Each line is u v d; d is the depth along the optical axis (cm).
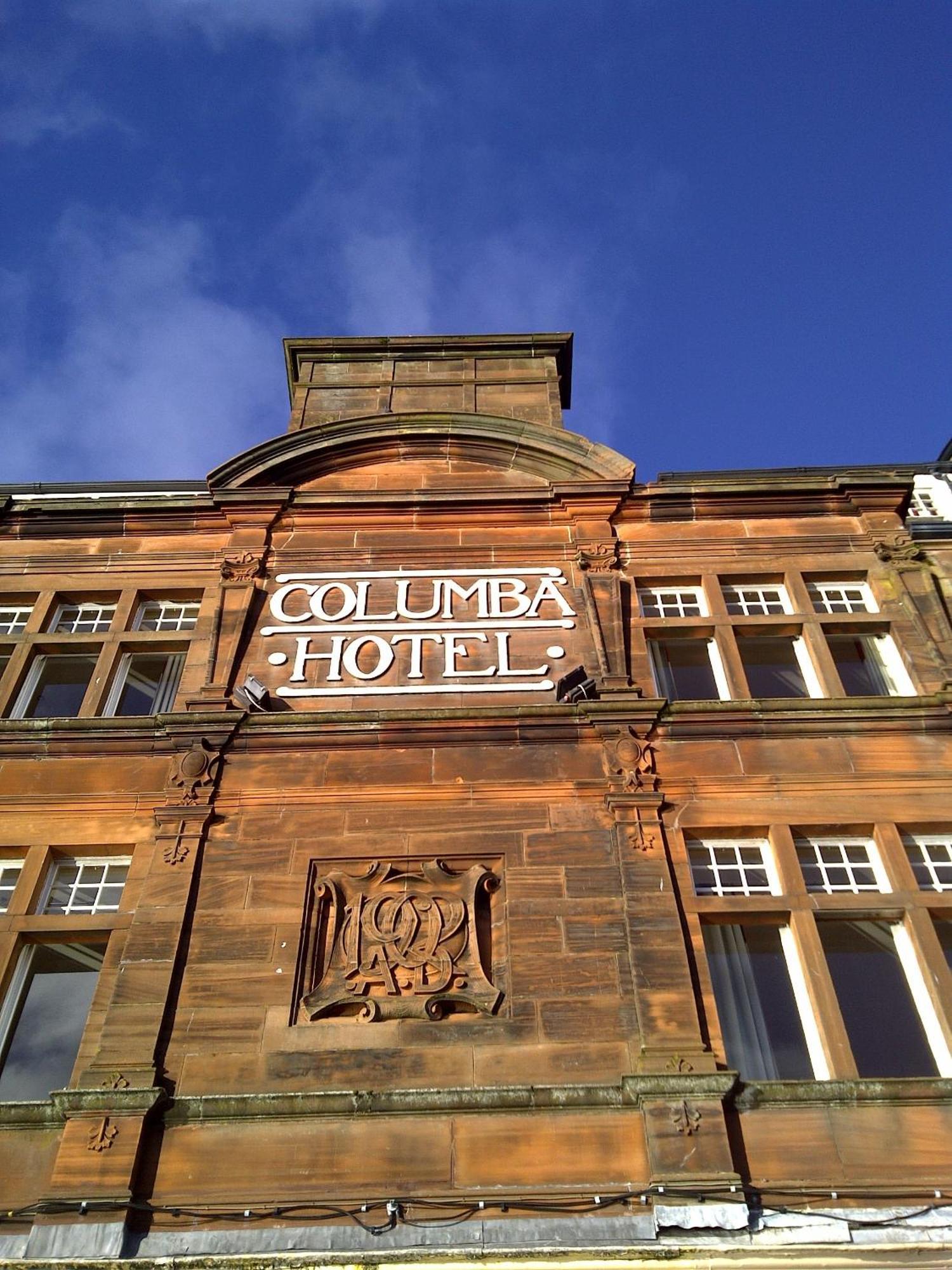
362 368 1675
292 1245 800
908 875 1040
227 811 1091
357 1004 950
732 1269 776
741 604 1348
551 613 1309
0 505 1452
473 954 977
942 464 1847
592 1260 779
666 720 1164
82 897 1060
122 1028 925
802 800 1097
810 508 1449
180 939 984
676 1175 821
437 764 1130
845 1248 787
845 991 975
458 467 1514
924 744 1148
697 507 1444
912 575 1348
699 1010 941
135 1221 820
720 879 1057
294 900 1016
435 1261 779
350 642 1274
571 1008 939
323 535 1417
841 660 1302
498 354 1691
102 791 1122
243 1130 868
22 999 987
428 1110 873
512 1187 831
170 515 1449
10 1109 879
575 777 1117
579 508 1434
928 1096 878
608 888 1023
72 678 1306
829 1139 855
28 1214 819
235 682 1230
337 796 1102
